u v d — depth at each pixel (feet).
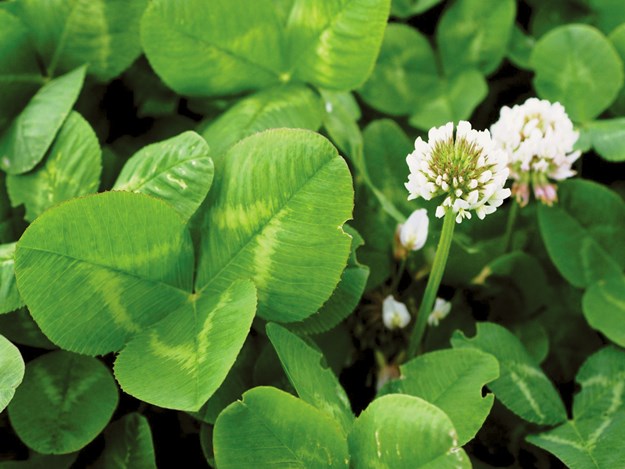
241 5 0.75
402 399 0.61
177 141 0.69
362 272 0.70
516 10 0.96
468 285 0.81
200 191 0.67
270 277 0.67
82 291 0.65
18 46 0.77
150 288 0.67
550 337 0.81
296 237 0.66
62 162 0.74
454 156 0.67
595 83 0.85
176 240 0.67
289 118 0.77
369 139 0.83
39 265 0.63
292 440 0.62
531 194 0.85
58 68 0.79
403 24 0.91
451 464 0.60
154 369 0.64
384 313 0.77
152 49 0.76
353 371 0.79
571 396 0.79
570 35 0.85
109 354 0.73
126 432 0.70
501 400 0.71
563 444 0.70
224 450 0.62
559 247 0.80
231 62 0.78
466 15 0.92
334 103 0.83
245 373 0.71
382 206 0.78
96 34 0.78
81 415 0.69
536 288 0.81
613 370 0.74
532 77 0.94
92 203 0.64
